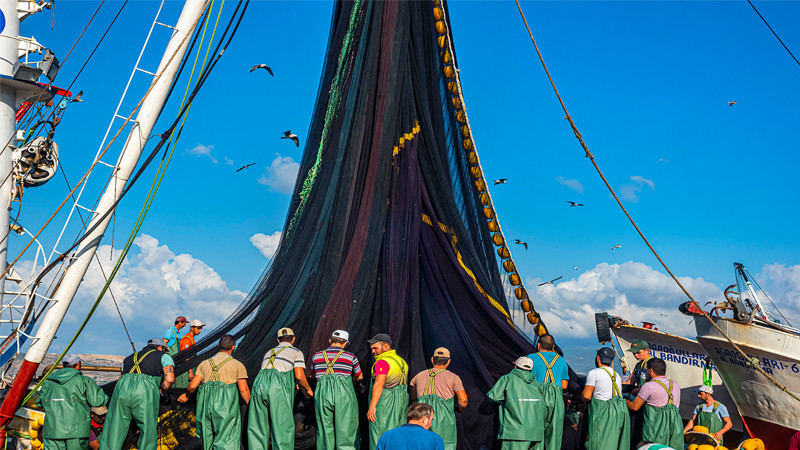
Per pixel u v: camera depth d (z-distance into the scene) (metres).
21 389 8.86
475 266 12.23
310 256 10.83
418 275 11.21
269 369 8.51
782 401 11.80
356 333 10.11
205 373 8.52
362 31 12.68
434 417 8.12
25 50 10.42
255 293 10.89
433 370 8.43
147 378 8.37
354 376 8.59
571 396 9.91
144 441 8.27
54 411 8.21
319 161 12.04
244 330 10.38
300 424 9.11
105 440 8.20
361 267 10.80
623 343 14.53
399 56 12.45
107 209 9.27
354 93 12.11
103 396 8.54
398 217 11.56
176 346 10.98
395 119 12.12
